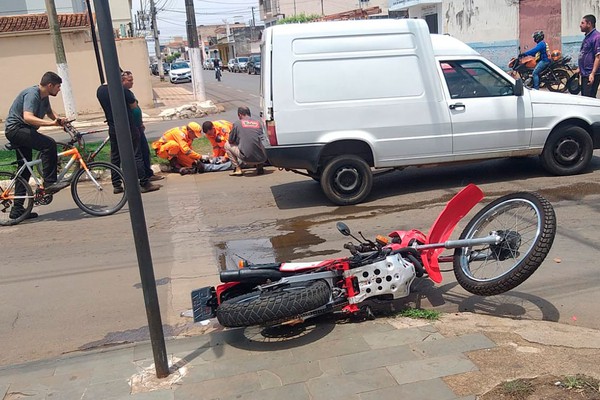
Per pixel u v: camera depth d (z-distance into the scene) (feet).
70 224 25.30
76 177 25.96
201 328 14.23
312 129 24.14
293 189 28.86
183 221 24.49
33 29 68.33
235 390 10.64
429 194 25.53
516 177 26.91
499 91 25.43
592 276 15.38
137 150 29.55
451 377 10.44
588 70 34.76
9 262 20.58
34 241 23.04
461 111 24.94
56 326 15.08
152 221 24.81
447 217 14.38
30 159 25.88
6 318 15.83
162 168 35.27
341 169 24.63
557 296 14.43
